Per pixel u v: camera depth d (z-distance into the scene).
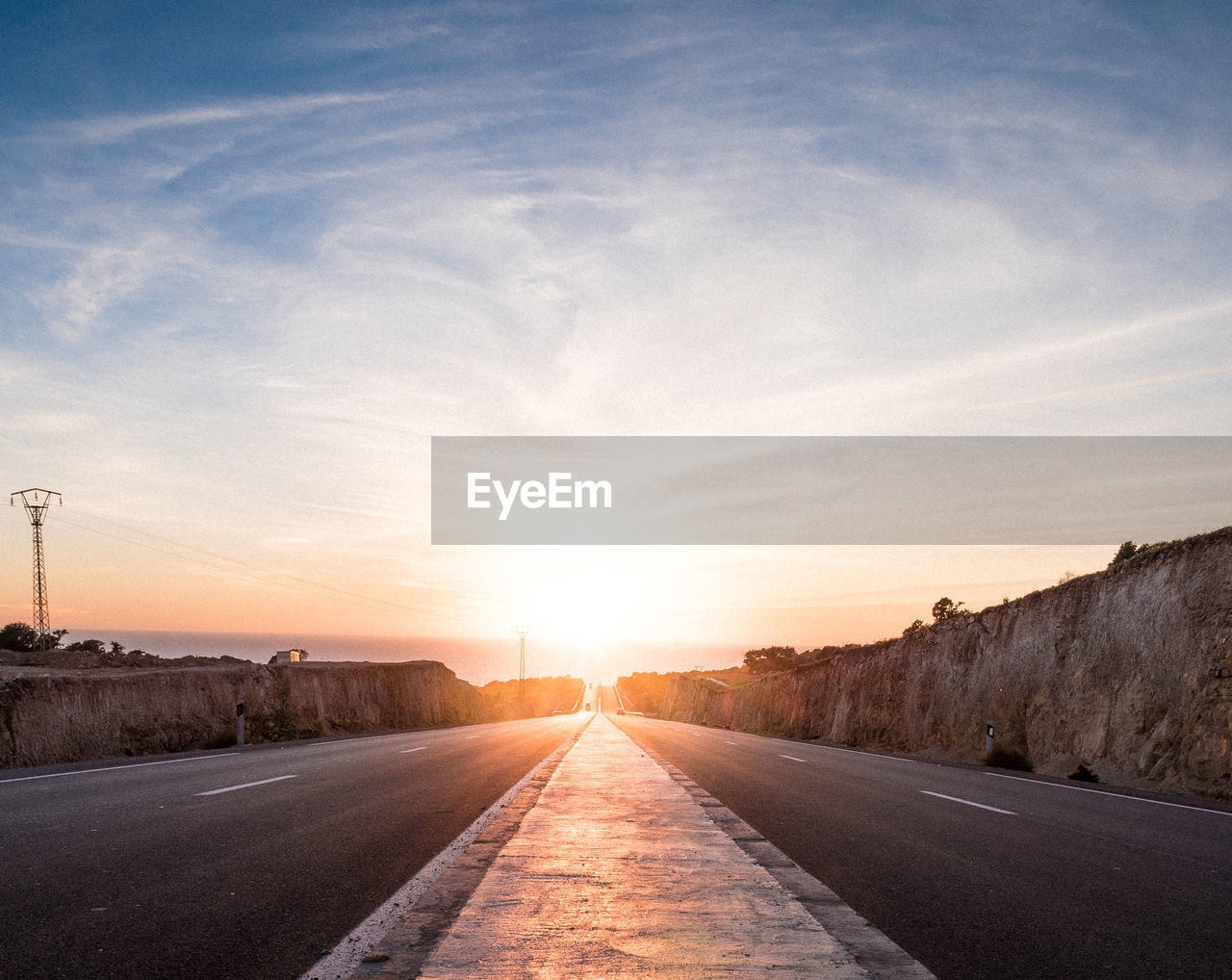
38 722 19.77
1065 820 10.20
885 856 7.70
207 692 27.48
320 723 33.50
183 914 5.45
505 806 10.48
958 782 15.41
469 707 62.81
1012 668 25.30
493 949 4.44
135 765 15.95
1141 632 19.53
